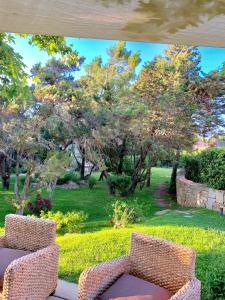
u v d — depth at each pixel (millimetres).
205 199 7203
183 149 7789
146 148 8438
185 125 7383
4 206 7586
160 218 6176
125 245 4477
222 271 3055
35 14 1099
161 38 1301
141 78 7418
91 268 2506
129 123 7551
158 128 7578
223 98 7078
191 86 7199
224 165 6848
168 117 7402
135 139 8141
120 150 8875
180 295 2270
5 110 6371
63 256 4152
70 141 7352
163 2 989
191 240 4523
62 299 3162
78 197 8500
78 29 1240
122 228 5457
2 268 2797
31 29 1259
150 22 1138
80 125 7211
